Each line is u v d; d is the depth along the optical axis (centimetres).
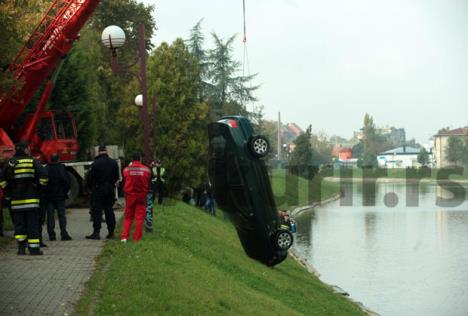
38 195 1661
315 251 4347
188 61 4581
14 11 2152
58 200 1938
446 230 5706
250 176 2311
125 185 1894
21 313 1126
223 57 6794
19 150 1648
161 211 3014
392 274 3459
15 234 1658
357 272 3516
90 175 1956
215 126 2319
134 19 6009
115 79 5116
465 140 17938
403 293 2967
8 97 2552
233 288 1617
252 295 1633
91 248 1783
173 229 2417
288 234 2375
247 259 2425
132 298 1238
